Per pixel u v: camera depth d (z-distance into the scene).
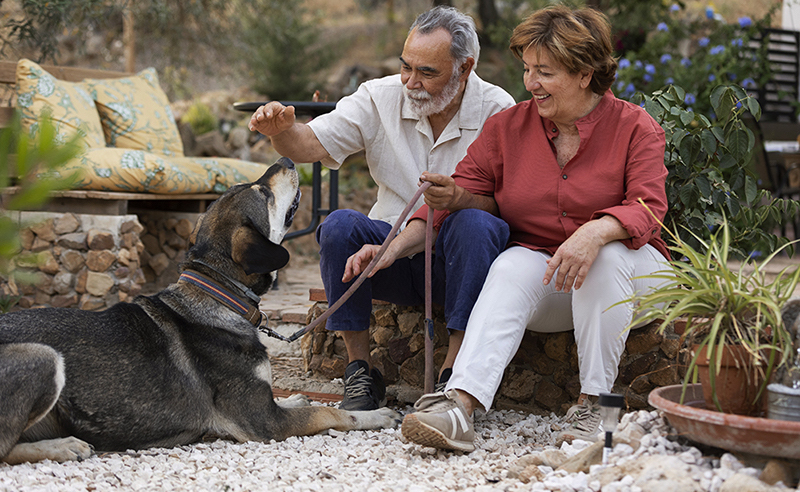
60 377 2.41
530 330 3.11
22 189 1.01
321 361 3.59
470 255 2.73
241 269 2.87
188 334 2.74
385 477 2.24
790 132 8.34
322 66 14.11
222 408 2.74
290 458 2.50
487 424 2.93
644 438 2.13
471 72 3.28
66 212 4.84
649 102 3.61
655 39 7.97
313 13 16.92
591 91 2.73
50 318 2.55
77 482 2.19
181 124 7.73
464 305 2.72
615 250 2.54
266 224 2.96
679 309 2.02
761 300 1.96
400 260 3.10
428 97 3.12
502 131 2.91
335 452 2.55
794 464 1.91
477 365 2.48
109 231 4.92
